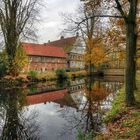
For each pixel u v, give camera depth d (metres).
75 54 111.12
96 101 26.91
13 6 45.38
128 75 16.28
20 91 36.09
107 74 84.25
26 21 45.81
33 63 88.94
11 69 45.53
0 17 45.75
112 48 26.95
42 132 15.52
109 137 11.50
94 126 15.66
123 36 24.81
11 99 28.66
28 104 26.00
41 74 54.06
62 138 14.11
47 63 95.50
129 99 16.19
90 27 31.28
